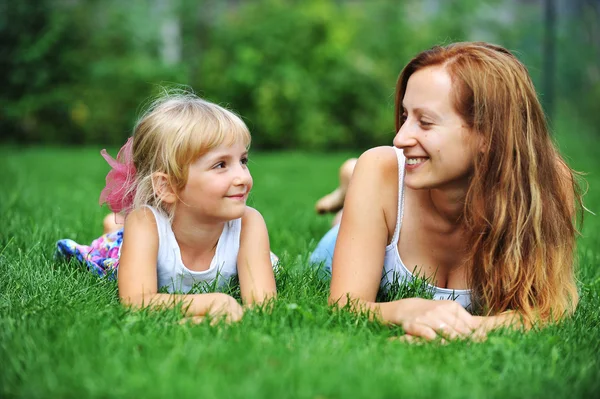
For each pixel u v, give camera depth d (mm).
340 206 4078
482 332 2299
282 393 1692
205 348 1947
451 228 2568
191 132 2559
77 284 2752
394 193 2600
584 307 2734
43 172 8500
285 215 5336
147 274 2574
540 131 2457
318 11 13156
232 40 12969
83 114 12734
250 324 2225
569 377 1949
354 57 13172
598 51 14789
